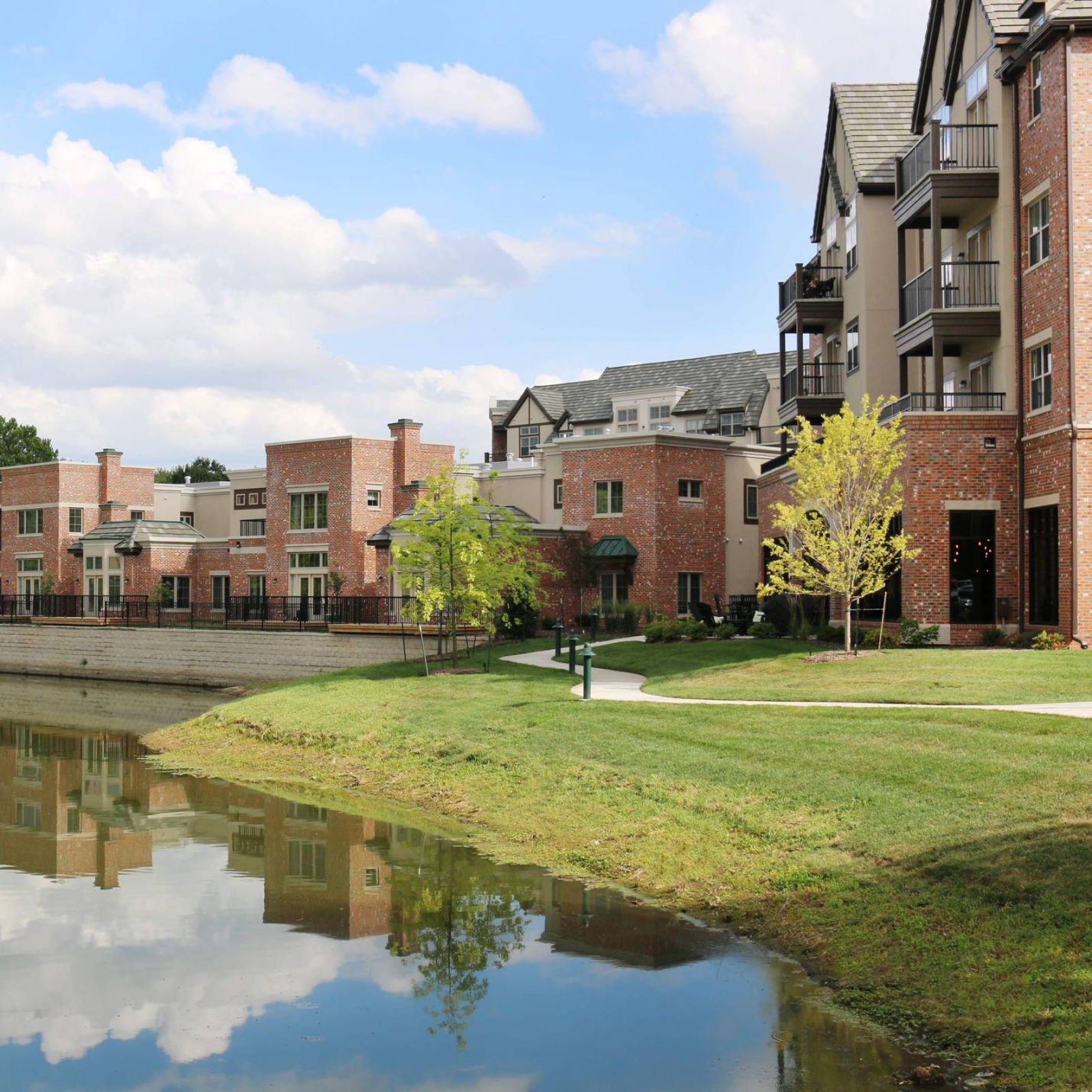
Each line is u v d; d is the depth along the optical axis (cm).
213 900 1530
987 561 2794
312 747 2614
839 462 2562
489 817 1875
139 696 4403
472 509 3198
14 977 1234
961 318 2864
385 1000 1147
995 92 2886
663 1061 971
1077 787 1328
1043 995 962
